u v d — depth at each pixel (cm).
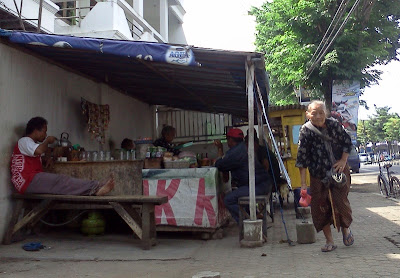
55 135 687
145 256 492
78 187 560
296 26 1466
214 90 771
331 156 468
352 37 1359
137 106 1061
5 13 788
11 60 577
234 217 583
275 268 418
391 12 1427
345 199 465
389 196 1034
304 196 471
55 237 610
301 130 479
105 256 492
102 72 769
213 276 377
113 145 900
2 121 557
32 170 569
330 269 399
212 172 585
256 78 549
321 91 1519
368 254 450
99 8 1192
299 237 542
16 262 469
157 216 598
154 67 644
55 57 664
